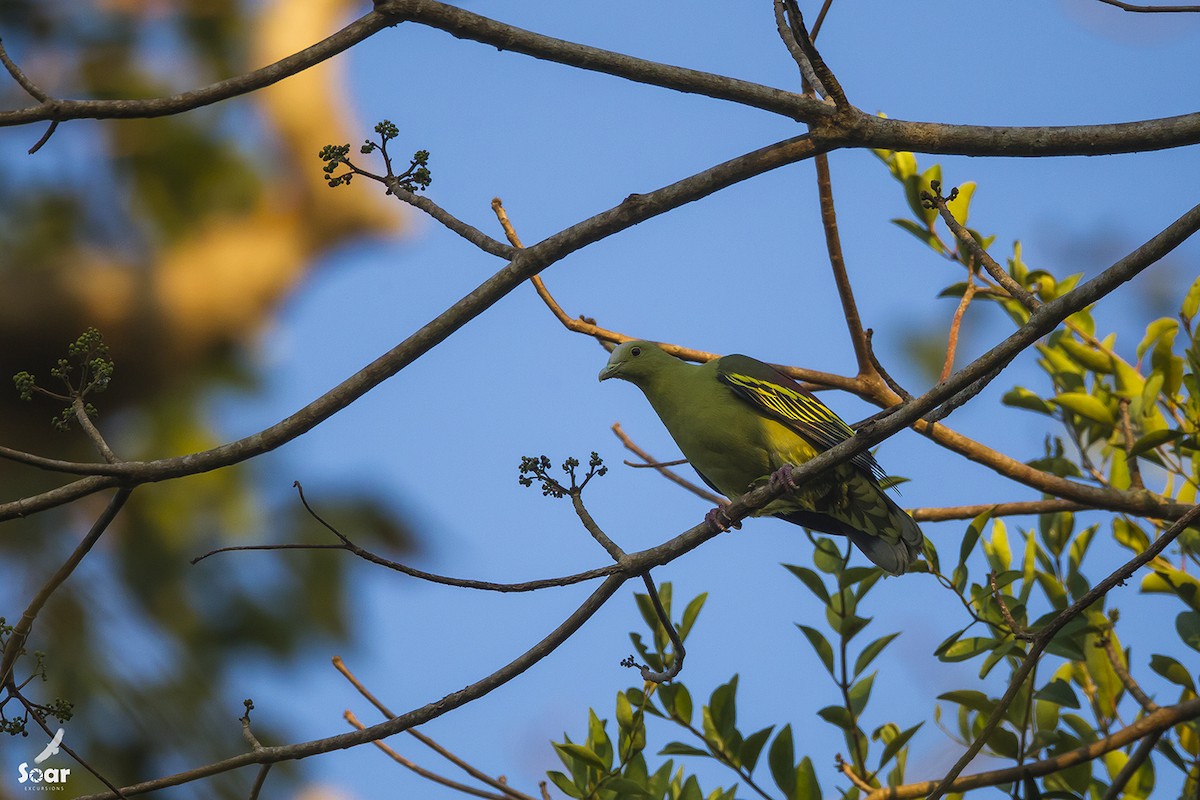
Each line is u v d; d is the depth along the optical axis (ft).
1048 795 28.84
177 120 71.97
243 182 74.84
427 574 23.57
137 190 72.28
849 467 33.55
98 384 23.71
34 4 69.67
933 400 24.22
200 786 57.93
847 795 30.91
